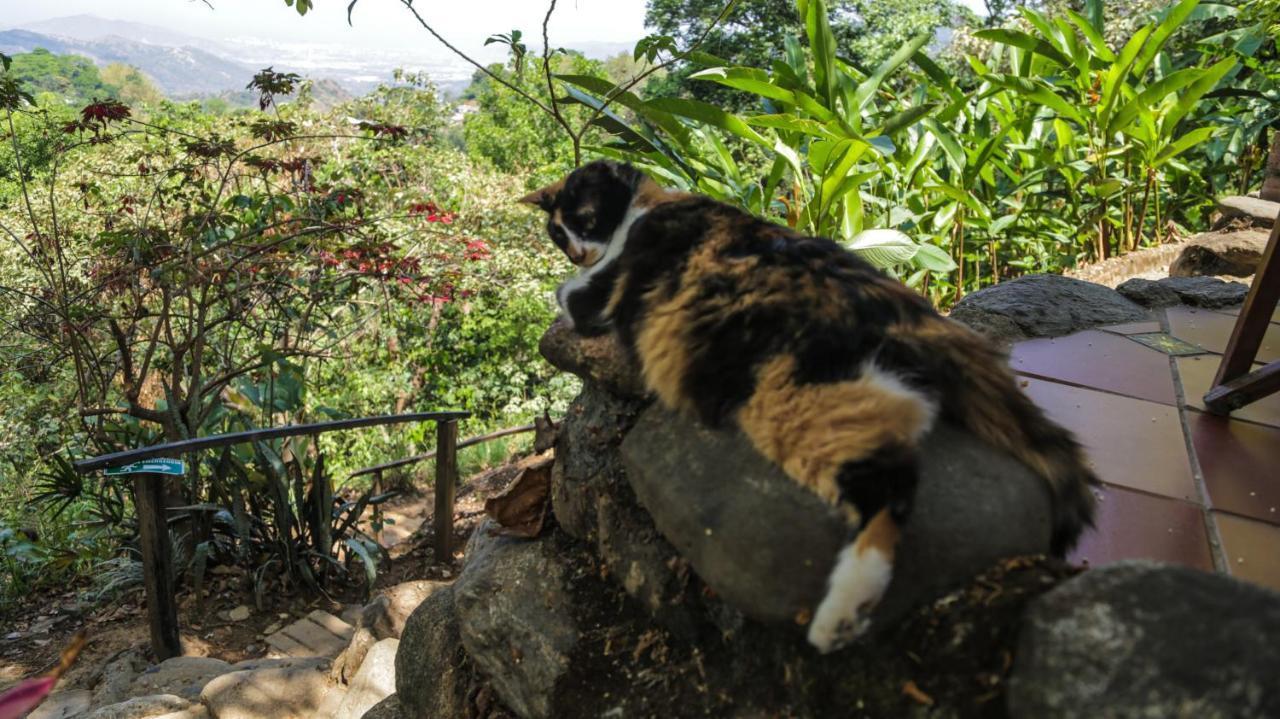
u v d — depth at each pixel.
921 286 5.83
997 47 7.43
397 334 11.23
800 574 1.52
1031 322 3.75
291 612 5.45
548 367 12.66
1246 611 1.11
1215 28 9.97
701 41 4.21
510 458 9.77
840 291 1.59
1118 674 1.12
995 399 1.64
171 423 5.71
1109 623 1.18
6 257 8.15
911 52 4.76
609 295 2.02
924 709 1.37
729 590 1.62
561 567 2.36
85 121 5.99
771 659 1.72
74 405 7.53
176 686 4.18
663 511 1.77
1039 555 1.51
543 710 2.11
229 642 5.08
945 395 1.57
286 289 6.68
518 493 2.59
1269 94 7.26
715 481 1.69
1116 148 6.52
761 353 1.56
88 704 4.21
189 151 6.35
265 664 4.35
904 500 1.40
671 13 21.25
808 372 1.50
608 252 2.12
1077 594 1.26
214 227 6.28
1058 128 6.63
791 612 1.54
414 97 14.48
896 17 21.14
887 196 5.74
